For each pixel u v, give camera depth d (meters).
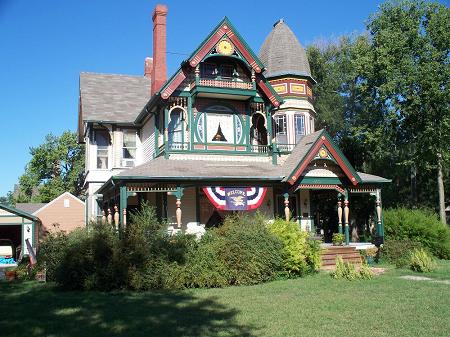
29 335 8.99
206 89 23.58
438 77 32.88
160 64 29.91
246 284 15.70
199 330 9.16
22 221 33.97
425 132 33.97
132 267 14.52
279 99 25.47
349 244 24.16
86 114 28.69
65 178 58.66
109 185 22.95
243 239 16.17
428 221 24.89
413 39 34.44
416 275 17.30
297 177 22.56
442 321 9.61
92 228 16.81
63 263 15.09
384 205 43.94
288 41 30.16
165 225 16.47
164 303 12.17
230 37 24.16
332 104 43.41
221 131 25.11
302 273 17.38
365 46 37.97
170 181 21.23
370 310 10.82
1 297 13.85
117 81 33.44
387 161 42.09
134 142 29.73
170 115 24.67
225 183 22.25
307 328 9.16
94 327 9.56
